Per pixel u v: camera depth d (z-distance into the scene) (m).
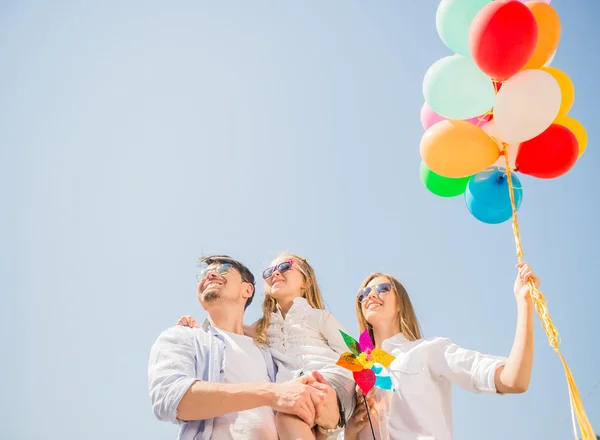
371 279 4.46
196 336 3.95
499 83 4.09
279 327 4.35
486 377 3.60
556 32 4.11
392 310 4.26
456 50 4.15
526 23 3.75
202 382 3.52
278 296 4.54
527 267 3.67
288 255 4.74
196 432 3.57
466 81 3.91
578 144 4.17
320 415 3.51
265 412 3.69
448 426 3.85
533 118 3.84
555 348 3.41
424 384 3.79
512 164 4.20
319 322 4.31
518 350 3.51
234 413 3.63
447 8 4.08
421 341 4.02
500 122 3.91
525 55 3.78
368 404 3.85
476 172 4.01
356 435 3.82
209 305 4.27
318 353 4.06
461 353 3.82
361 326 4.39
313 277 4.68
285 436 3.42
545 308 3.50
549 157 4.03
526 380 3.45
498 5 3.80
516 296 3.68
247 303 4.49
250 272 4.52
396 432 3.69
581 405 3.27
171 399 3.48
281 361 4.09
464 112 3.95
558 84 3.94
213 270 4.36
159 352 3.80
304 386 3.52
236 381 3.82
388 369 3.84
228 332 4.12
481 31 3.78
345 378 3.82
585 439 3.20
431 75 3.98
